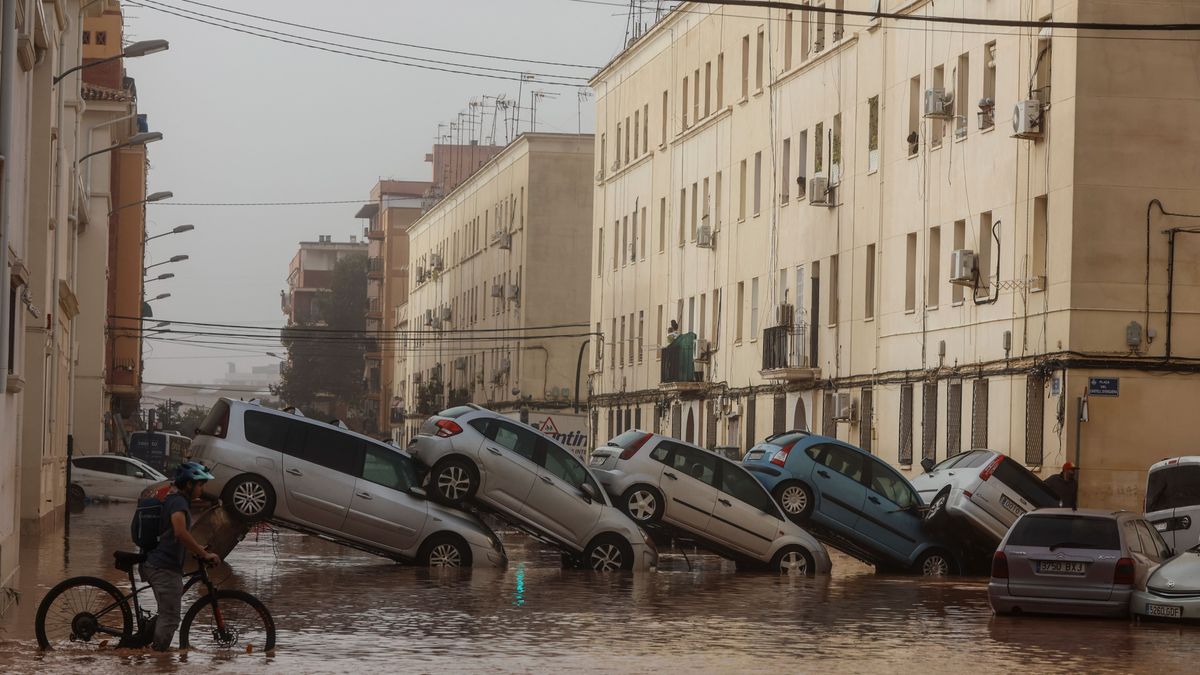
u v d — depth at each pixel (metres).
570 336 80.56
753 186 55.72
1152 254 34.22
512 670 15.59
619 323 73.19
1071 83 34.34
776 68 53.62
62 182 38.12
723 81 59.69
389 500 27.67
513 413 87.69
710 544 29.95
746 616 21.55
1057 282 34.59
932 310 40.75
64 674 14.55
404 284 147.88
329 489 27.28
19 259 22.88
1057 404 34.25
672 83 66.19
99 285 67.00
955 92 39.81
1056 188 34.84
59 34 34.53
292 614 20.47
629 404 69.75
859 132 46.12
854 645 18.39
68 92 47.22
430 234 125.06
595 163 78.44
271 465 26.98
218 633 16.45
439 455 28.22
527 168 88.25
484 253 101.25
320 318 164.50
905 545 31.28
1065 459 33.88
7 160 20.94
